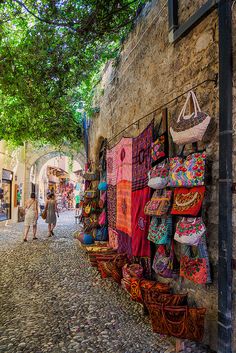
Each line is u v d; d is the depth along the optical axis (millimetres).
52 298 4992
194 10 3760
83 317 4207
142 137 4949
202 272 3227
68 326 3938
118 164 6262
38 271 6727
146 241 4695
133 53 5934
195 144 3619
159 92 4676
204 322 3322
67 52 6270
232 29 3055
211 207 3332
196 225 3279
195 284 3576
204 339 3344
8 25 6055
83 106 10875
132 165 5387
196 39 3693
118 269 5266
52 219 12609
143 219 4715
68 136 13781
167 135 4230
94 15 5195
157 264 4152
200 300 3471
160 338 3574
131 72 6078
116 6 5266
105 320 4102
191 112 3615
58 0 5055
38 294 5203
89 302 4777
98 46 6805
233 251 2971
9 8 5363
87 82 8148
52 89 7531
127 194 5566
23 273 6574
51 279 6090
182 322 3168
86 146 13430
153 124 4547
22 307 4625
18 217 20094
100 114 9664
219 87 3131
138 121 5551
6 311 4480
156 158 4277
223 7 3098
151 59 4996
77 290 5379
